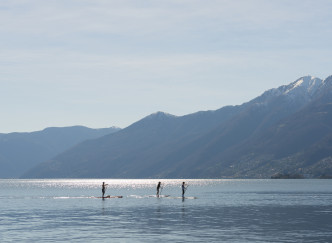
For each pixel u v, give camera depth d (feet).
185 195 502.38
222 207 299.99
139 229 184.55
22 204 338.95
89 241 154.51
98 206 311.47
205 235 167.43
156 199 404.57
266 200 388.37
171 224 201.46
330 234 169.68
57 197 456.86
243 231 178.09
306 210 275.59
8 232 176.24
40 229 184.85
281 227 190.08
